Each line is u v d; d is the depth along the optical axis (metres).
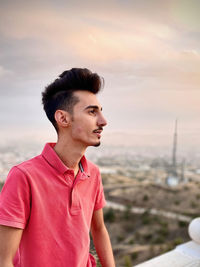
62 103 0.95
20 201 0.85
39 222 0.88
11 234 0.84
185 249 1.99
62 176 0.94
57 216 0.91
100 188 1.16
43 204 0.89
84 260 0.99
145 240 20.81
